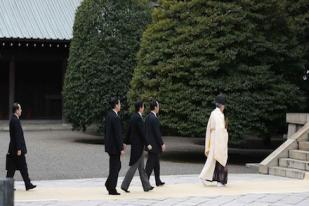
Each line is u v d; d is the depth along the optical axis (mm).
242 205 20000
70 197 21484
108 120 21766
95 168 31125
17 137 22594
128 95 38031
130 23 45094
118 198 21266
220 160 24047
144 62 35969
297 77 37219
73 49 46469
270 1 34188
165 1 35656
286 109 34469
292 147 30109
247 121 33375
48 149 40344
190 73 33656
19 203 20172
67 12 62469
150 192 22688
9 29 57938
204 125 33094
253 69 33812
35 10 61656
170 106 33812
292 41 35719
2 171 29281
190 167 32250
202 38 33688
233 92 33500
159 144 23828
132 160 22281
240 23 33656
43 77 64188
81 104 45438
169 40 34656
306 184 25188
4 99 62812
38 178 27531
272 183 25469
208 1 34094
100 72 44562
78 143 45750
